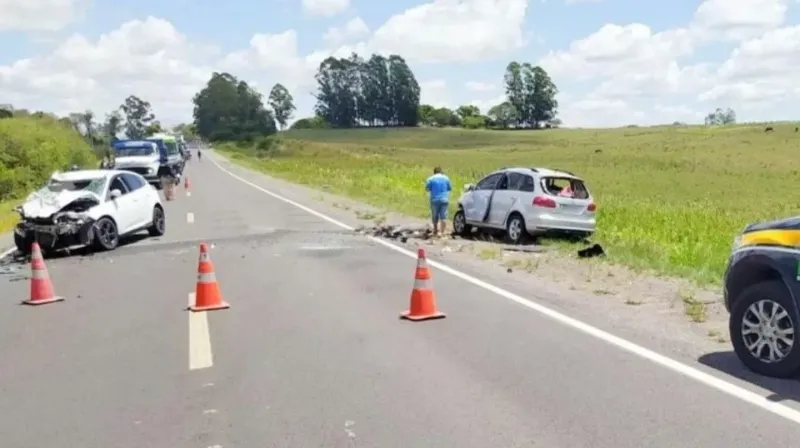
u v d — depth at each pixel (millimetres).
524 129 190750
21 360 7316
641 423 5250
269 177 50094
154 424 5461
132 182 17781
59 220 15062
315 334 8008
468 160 91188
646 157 89500
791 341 6074
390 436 5109
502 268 12562
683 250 14773
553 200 16266
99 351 7570
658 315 8750
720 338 7598
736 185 55875
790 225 6219
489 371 6551
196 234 18406
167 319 8984
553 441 4961
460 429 5211
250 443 5043
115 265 13758
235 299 10102
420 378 6387
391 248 15320
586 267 12570
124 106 155750
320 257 14047
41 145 43375
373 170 51688
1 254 15727
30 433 5359
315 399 5902
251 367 6824
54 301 10414
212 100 184125
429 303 8719
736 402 5645
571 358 6918
